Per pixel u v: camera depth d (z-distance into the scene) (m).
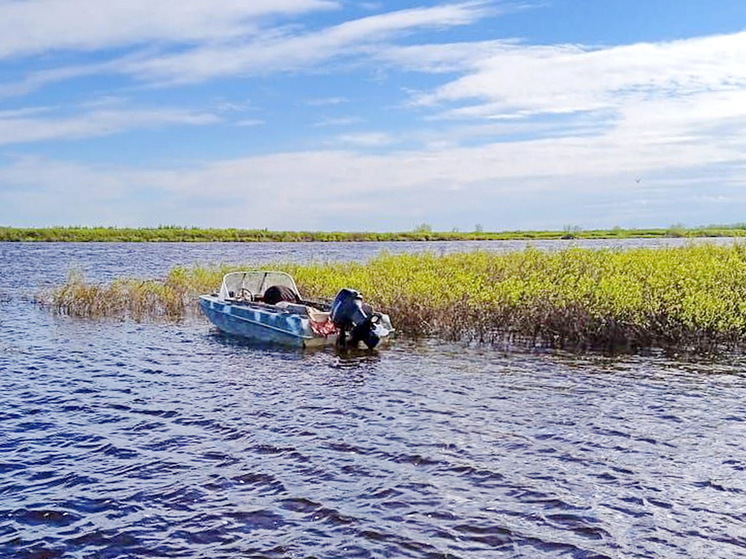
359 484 9.11
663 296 18.27
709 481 9.20
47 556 7.29
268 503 8.54
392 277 22.91
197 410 12.53
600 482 9.17
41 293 28.61
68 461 9.95
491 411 12.34
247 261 47.03
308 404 12.88
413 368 15.80
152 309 25.03
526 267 23.94
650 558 7.23
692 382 14.27
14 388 14.23
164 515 8.21
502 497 8.71
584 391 13.62
